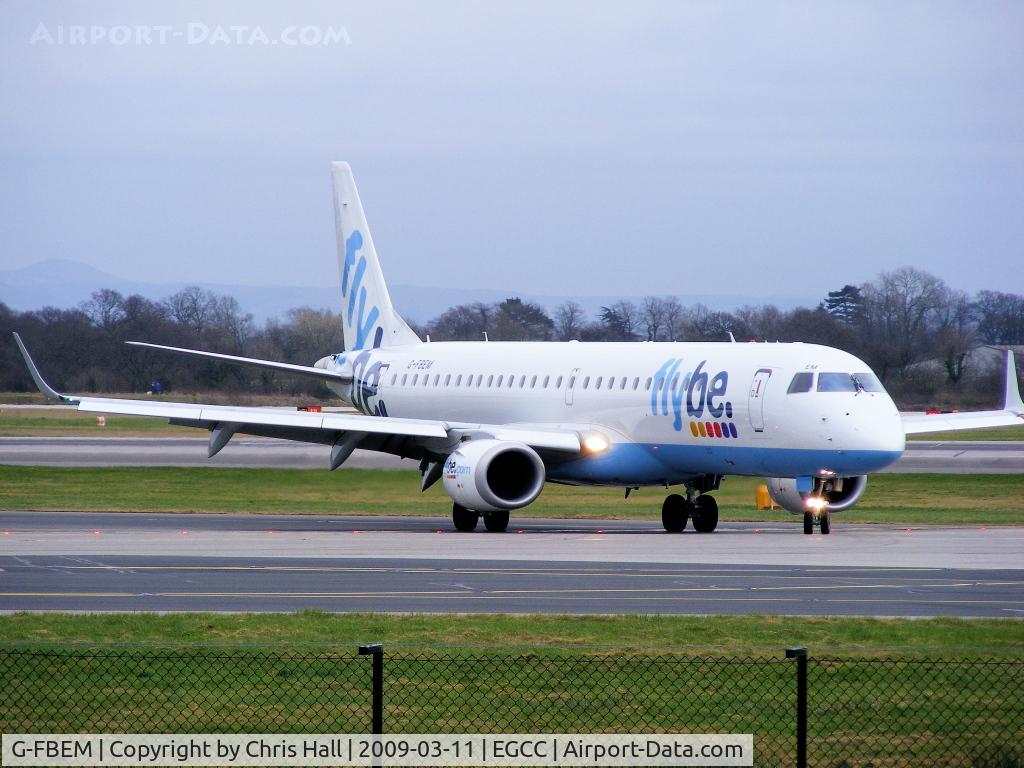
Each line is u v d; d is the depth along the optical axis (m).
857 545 127.94
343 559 115.50
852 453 128.38
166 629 79.56
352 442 156.50
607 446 147.50
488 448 140.25
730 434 136.00
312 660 70.94
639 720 61.72
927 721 61.84
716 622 82.69
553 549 124.12
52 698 64.38
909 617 85.06
